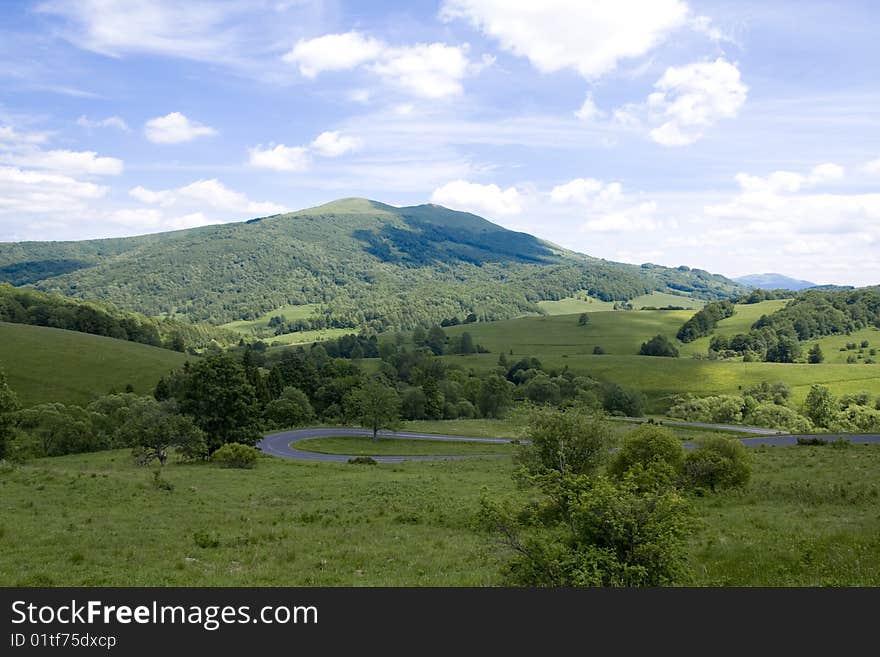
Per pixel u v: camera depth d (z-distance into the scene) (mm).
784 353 195500
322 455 78188
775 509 27969
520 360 188625
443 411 134750
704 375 167750
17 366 125312
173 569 19188
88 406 105438
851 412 128250
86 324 174250
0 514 26344
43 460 64750
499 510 14641
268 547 22719
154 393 117000
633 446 34656
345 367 151250
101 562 19859
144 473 47406
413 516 29844
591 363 186000
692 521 13766
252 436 67188
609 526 13680
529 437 37094
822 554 17391
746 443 72000
